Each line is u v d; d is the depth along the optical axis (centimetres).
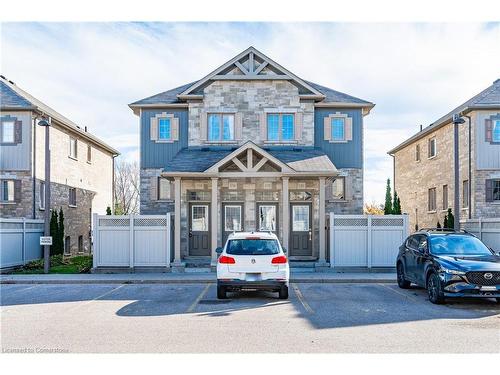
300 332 882
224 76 2223
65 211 2789
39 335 866
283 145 2222
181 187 2144
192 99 2244
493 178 2414
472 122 2462
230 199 2148
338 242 1903
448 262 1188
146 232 1909
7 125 2425
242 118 2228
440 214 2920
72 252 2886
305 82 2227
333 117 2322
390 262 1895
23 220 2159
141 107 2333
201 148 2222
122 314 1073
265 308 1141
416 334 865
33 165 2427
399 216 1898
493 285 1136
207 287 1548
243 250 1256
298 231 2139
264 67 2247
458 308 1136
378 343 802
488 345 789
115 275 1811
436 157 2998
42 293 1426
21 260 2128
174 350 763
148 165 2323
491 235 1939
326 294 1373
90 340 829
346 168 2303
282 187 1995
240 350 761
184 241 2131
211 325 946
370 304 1195
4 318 1030
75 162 2958
